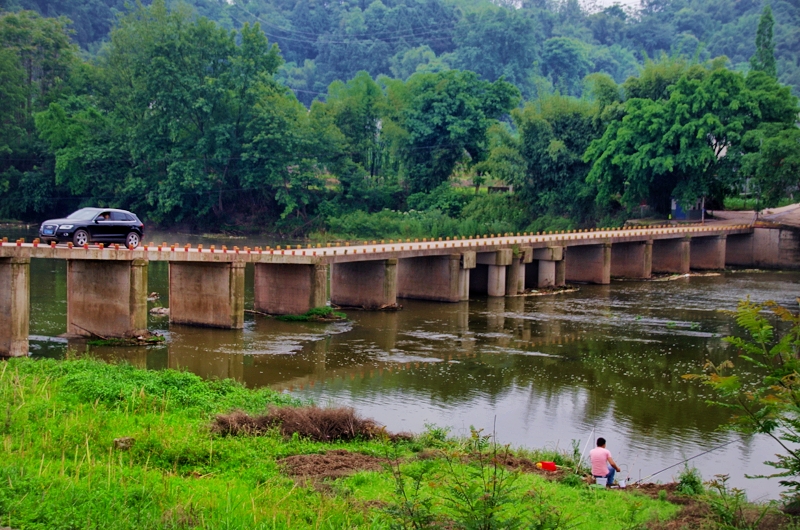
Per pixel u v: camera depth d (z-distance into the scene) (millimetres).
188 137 100375
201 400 26516
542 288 63750
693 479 21734
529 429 28734
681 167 81562
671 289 64625
